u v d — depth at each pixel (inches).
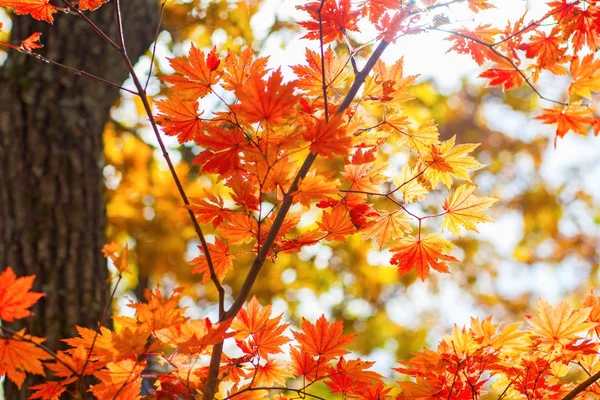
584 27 106.7
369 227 107.2
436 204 305.7
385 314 330.6
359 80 103.0
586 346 102.7
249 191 100.0
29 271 139.3
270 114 96.7
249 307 102.7
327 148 97.6
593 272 392.5
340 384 104.4
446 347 104.7
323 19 104.3
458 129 340.5
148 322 96.3
